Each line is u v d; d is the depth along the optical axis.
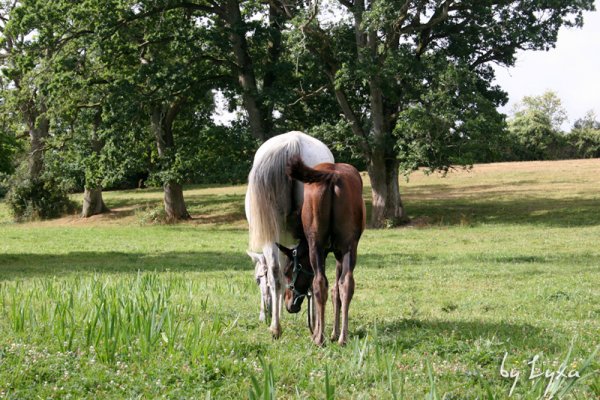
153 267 20.39
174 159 39.00
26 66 36.38
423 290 14.23
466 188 48.81
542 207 39.09
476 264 19.62
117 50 37.66
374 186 36.22
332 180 7.63
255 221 8.02
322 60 35.12
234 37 37.66
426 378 6.33
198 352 6.80
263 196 7.98
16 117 45.16
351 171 8.07
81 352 7.16
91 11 35.59
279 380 6.30
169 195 42.53
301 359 7.09
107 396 5.89
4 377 6.21
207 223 41.12
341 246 7.70
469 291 13.98
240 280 15.98
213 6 38.53
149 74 36.84
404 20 33.69
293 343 7.97
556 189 45.38
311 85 38.06
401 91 34.34
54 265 21.27
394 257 22.12
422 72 32.41
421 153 31.55
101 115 38.66
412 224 36.38
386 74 31.98
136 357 6.91
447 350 7.41
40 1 35.88
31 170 48.41
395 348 7.36
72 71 36.31
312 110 39.00
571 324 9.37
